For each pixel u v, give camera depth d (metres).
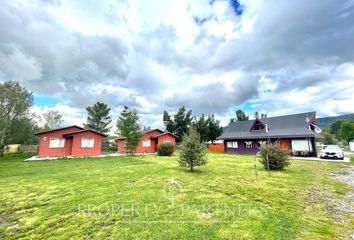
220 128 38.16
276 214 4.84
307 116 24.66
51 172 11.11
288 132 23.83
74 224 4.27
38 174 10.45
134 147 24.00
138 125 24.27
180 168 12.44
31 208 5.31
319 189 7.57
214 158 19.97
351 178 9.93
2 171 11.62
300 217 4.70
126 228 4.04
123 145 29.23
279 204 5.65
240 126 30.92
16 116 27.23
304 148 22.38
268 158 12.08
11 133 26.62
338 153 18.91
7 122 24.14
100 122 40.50
